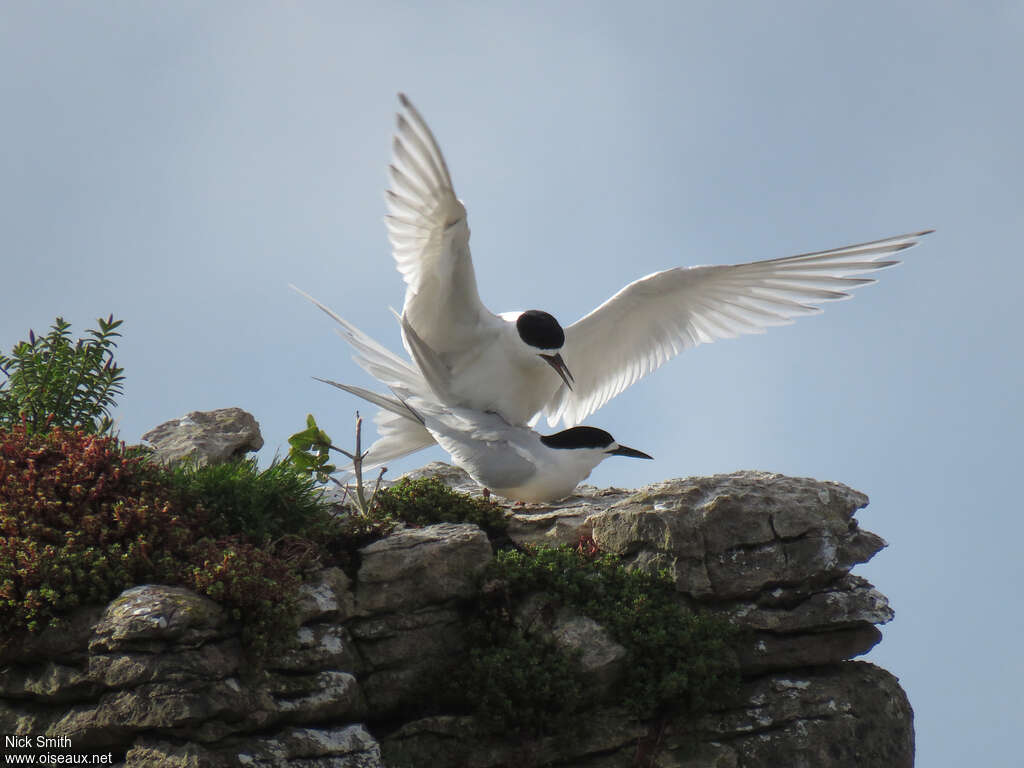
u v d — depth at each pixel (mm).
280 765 10055
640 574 12680
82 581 10258
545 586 12305
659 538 12773
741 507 12812
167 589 10195
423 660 11719
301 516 12109
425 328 13336
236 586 10250
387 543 11875
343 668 10953
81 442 11477
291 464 12945
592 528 13398
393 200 11961
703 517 12719
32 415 13375
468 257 12352
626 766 11906
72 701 10031
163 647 9781
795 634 12742
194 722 9633
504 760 11555
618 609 12250
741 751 12117
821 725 12383
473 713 11609
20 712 10180
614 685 12078
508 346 13461
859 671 13078
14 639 10141
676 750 12039
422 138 11211
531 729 11664
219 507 11656
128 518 10672
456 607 12023
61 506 10797
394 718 11648
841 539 13023
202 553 10766
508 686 11547
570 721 11781
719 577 12609
